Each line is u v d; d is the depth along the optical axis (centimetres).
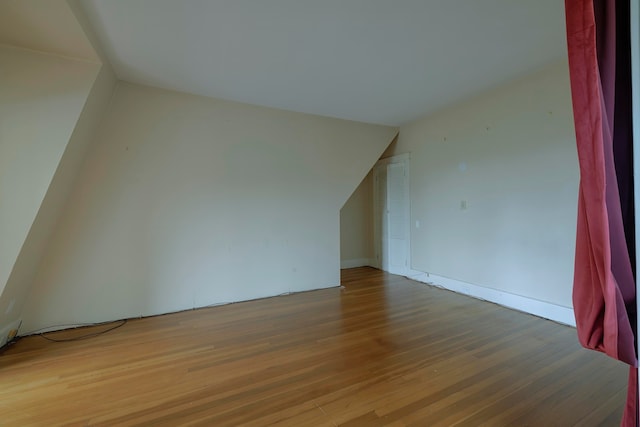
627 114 101
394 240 534
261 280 402
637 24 88
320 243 447
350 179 471
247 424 163
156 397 188
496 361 227
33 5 181
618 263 96
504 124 348
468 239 398
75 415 171
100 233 312
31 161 229
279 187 413
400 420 165
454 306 356
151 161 333
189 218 356
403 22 223
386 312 340
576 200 288
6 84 223
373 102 389
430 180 454
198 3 198
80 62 244
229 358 238
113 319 318
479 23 226
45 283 289
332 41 247
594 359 228
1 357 240
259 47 254
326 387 196
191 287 358
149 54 262
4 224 222
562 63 293
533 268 325
